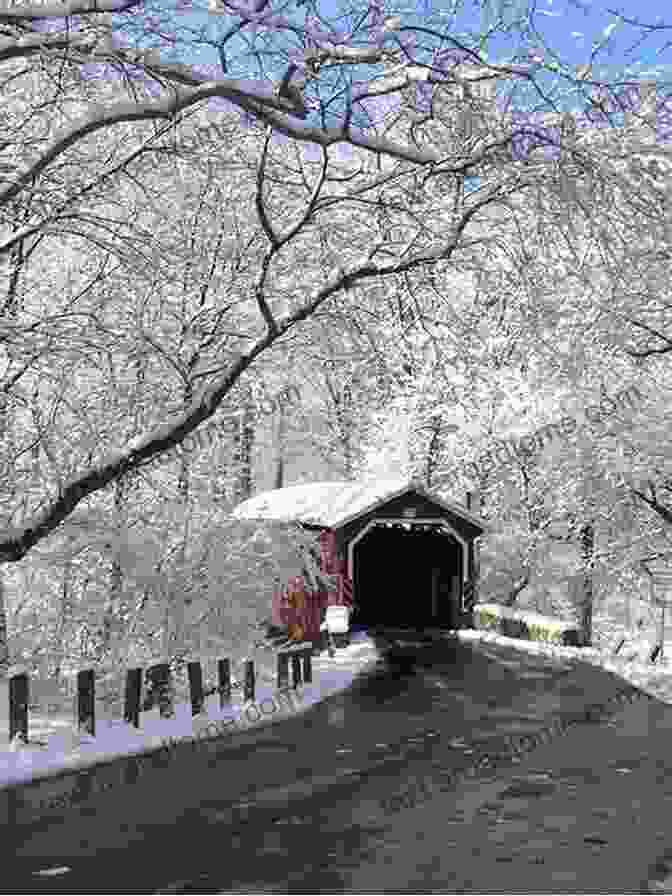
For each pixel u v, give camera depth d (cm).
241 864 831
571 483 3484
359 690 1947
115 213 1802
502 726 1573
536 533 3728
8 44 1009
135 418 1792
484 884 788
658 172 1195
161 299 1711
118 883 777
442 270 1570
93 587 1852
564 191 1255
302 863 838
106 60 1044
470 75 1102
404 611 3594
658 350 2578
